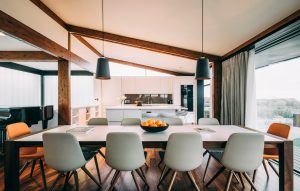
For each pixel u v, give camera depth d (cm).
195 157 199
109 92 837
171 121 335
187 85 829
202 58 265
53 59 461
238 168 201
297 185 257
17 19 275
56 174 289
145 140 206
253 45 369
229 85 462
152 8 313
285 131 250
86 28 462
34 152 260
